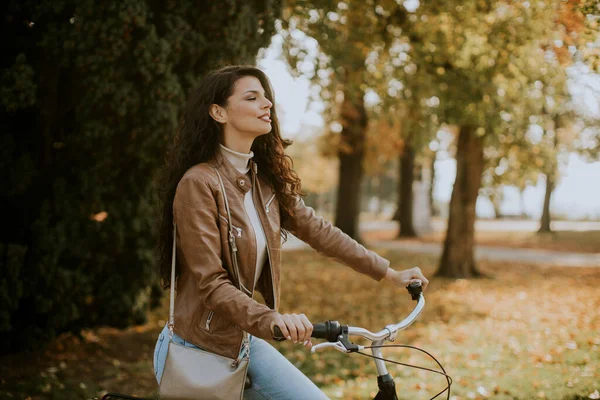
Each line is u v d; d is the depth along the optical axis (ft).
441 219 147.13
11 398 15.16
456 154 41.42
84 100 16.17
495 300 31.81
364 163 60.34
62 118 17.49
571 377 16.07
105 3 15.23
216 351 6.66
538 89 30.60
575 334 21.70
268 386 6.98
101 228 18.28
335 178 128.77
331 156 59.26
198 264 6.48
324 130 58.70
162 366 6.91
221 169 6.98
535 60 22.79
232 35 17.17
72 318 17.80
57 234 17.17
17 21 16.33
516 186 40.24
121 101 15.93
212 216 6.62
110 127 16.63
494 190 42.11
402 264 51.57
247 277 6.93
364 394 15.84
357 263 7.75
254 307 6.18
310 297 33.53
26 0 15.66
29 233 17.28
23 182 16.80
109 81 15.74
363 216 177.78
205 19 16.93
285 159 7.84
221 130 7.23
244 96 7.09
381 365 6.82
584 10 14.08
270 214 7.32
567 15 15.35
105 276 19.35
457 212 41.42
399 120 40.11
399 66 31.91
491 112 31.63
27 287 16.81
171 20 16.67
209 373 6.46
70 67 16.42
